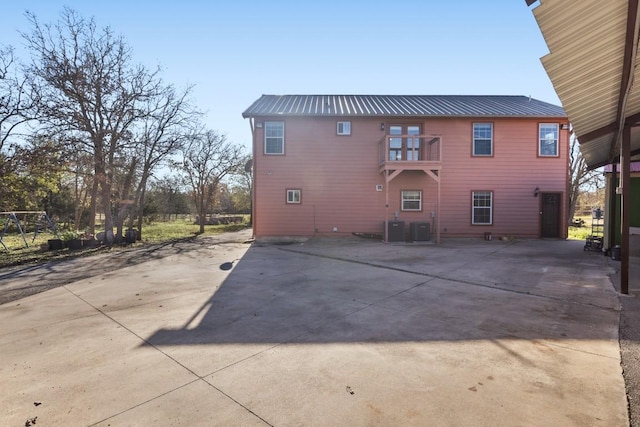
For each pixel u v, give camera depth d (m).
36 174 13.09
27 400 2.67
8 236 17.56
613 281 6.57
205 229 22.36
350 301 5.39
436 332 4.04
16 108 11.42
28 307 5.28
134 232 14.70
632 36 3.14
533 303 5.20
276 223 14.35
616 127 6.30
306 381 2.93
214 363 3.29
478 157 14.33
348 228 14.39
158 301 5.52
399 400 2.62
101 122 13.47
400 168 13.04
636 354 3.38
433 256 9.84
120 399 2.68
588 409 2.47
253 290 6.15
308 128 14.28
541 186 14.37
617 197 9.69
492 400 2.60
